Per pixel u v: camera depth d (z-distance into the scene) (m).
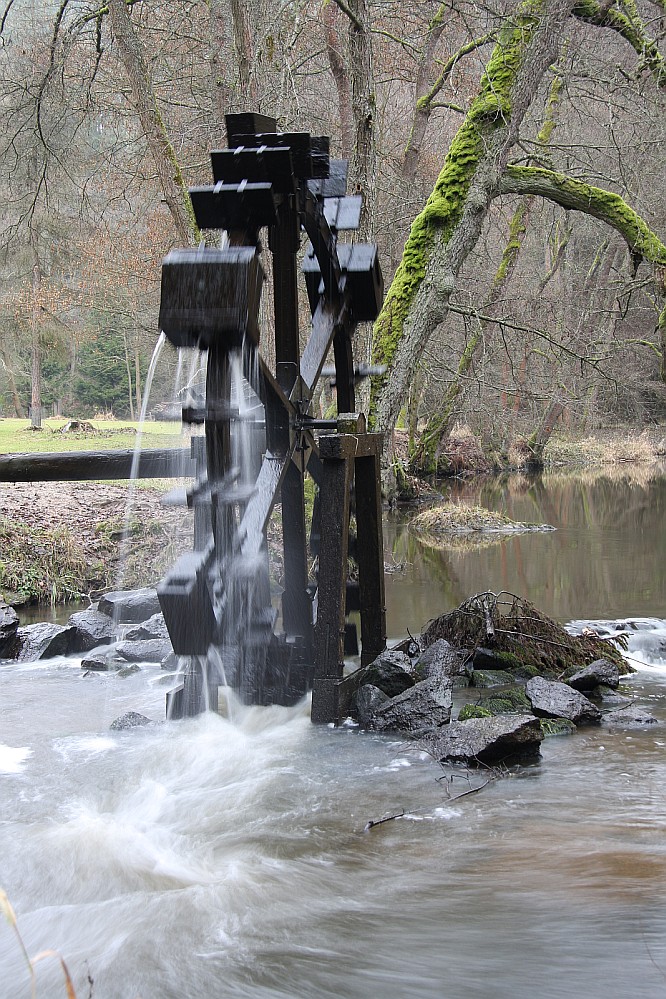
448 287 13.16
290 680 6.48
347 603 7.81
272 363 14.54
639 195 18.95
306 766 5.38
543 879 3.71
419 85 19.41
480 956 3.14
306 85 17.73
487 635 7.52
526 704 6.35
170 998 2.95
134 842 4.29
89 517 14.34
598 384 25.88
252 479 6.79
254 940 3.32
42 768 5.46
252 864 4.02
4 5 15.55
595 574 12.84
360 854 4.10
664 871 3.72
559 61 16.12
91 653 8.77
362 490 7.04
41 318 29.14
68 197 19.81
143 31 16.61
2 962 3.28
